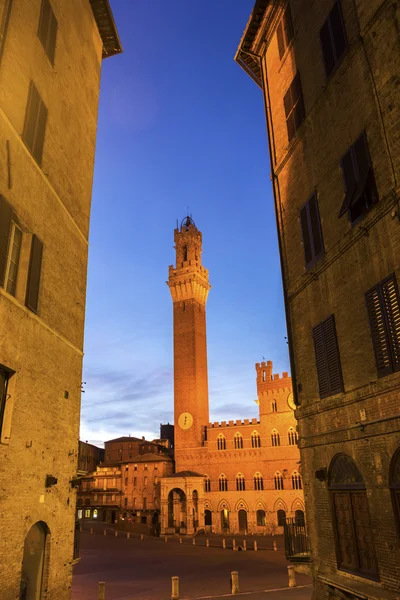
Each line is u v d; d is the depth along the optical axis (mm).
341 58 17234
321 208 18094
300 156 20328
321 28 18906
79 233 21078
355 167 15875
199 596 27844
